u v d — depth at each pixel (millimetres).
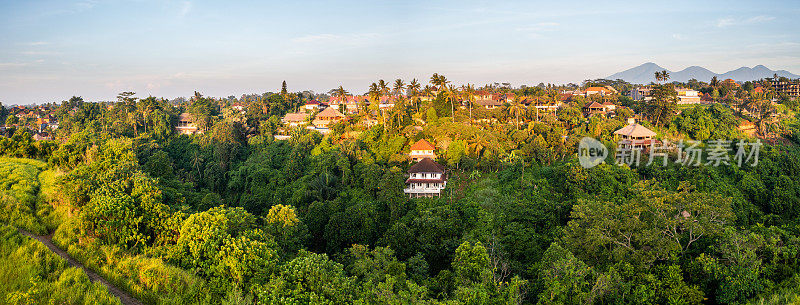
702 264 47250
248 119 159750
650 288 45969
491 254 54719
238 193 110438
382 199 79000
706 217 51375
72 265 43094
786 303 41000
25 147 85562
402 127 122438
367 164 97938
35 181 66375
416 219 67625
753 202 96125
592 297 42906
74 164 78625
